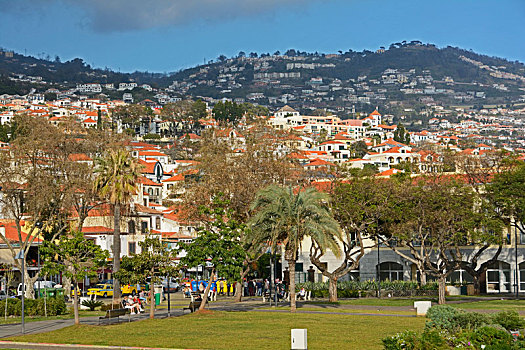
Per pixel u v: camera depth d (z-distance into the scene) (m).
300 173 75.06
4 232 82.62
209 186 69.19
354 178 70.56
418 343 30.56
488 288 85.19
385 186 68.25
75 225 87.88
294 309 53.31
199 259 49.88
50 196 70.25
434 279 85.75
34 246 82.38
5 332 42.00
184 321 45.78
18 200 81.25
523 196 66.00
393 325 42.88
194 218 69.50
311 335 38.38
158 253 49.50
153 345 35.34
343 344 34.84
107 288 76.38
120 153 73.94
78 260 44.97
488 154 74.19
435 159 79.56
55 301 54.66
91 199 75.94
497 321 35.84
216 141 79.94
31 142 71.62
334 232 55.44
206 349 33.75
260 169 72.88
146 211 101.94
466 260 85.06
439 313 36.22
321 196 55.31
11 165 72.88
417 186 70.69
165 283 85.12
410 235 70.56
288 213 54.00
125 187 72.94
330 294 67.25
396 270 89.06
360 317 48.28
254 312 52.72
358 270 90.88
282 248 89.25
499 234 67.81
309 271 89.56
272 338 37.59
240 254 51.03
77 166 73.12
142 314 53.44
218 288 81.38
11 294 70.00
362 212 66.19
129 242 96.44
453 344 30.67
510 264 83.69
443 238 67.56
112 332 40.81
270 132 79.00
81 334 40.19
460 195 67.88
